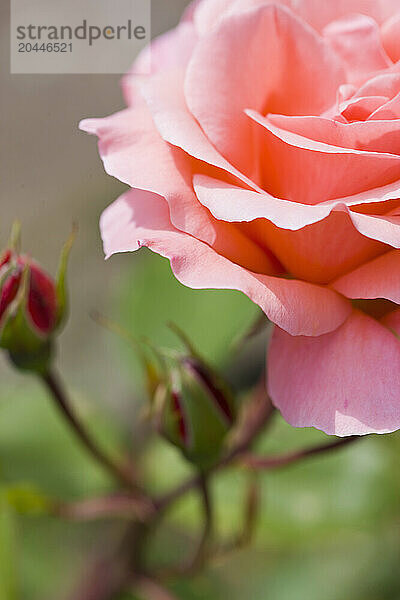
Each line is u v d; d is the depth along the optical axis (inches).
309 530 22.9
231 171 18.0
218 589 26.6
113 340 23.7
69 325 32.7
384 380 17.9
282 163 18.3
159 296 23.2
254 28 18.4
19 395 24.6
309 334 17.8
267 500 23.1
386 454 23.5
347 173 17.9
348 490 23.2
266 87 18.6
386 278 17.9
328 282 18.4
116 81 28.8
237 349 20.6
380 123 17.8
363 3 18.9
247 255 18.3
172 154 18.4
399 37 18.7
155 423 19.8
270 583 27.3
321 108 18.6
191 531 26.9
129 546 21.9
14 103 30.2
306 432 23.9
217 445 19.7
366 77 18.5
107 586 22.1
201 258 17.8
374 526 23.1
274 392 18.3
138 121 18.7
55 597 24.4
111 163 18.3
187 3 31.4
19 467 23.8
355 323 18.2
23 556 24.8
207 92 18.4
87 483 23.7
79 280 32.7
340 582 27.3
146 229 18.2
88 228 32.3
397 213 18.0
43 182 30.9
